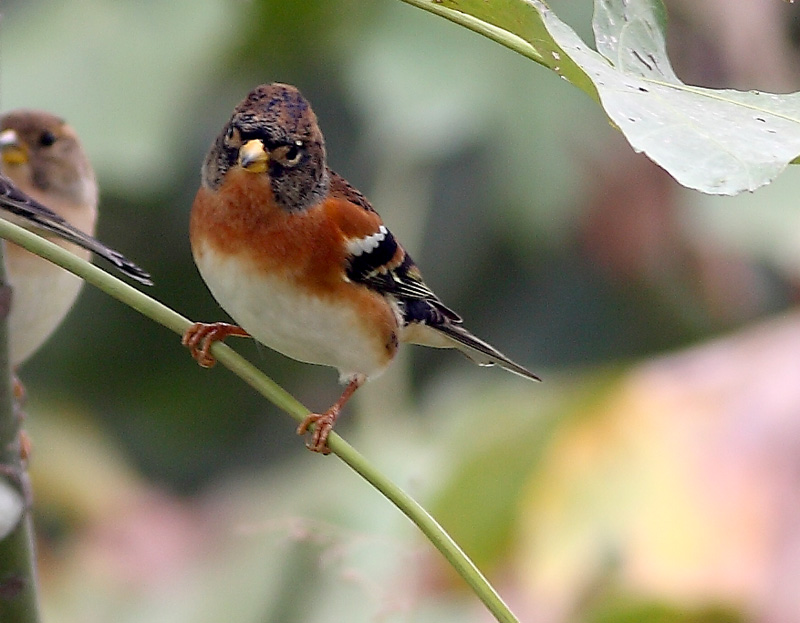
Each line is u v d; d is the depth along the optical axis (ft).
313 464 31.83
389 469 28.91
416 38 31.40
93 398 38.19
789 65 34.14
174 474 38.45
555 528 23.15
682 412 23.04
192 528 34.14
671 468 22.35
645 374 24.03
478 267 35.70
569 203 31.94
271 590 28.66
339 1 31.89
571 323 36.27
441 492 24.22
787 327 23.93
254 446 38.99
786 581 20.98
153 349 38.45
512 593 23.35
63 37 31.30
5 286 16.78
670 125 12.82
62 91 30.81
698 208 31.50
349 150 35.42
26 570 17.11
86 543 33.14
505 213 32.40
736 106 13.47
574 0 30.35
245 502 33.14
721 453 22.25
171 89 31.19
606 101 12.85
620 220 33.81
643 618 21.72
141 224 36.45
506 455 24.00
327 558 19.72
